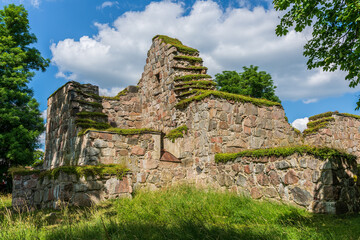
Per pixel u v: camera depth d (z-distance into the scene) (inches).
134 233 182.2
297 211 223.0
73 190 295.3
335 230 173.9
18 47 735.7
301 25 263.4
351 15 223.5
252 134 407.5
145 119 567.8
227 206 250.5
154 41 557.6
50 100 499.2
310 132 538.0
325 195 227.8
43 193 344.8
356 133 592.7
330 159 228.8
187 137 414.9
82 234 183.0
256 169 290.0
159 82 534.3
